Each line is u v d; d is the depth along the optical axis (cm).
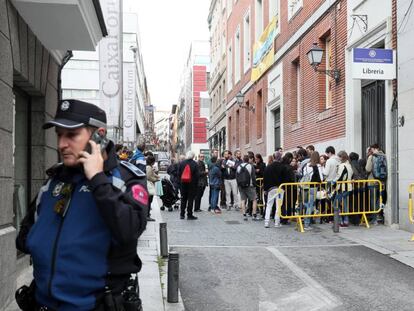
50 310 232
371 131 1205
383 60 1029
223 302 583
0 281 508
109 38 1636
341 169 1098
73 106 236
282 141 1938
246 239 998
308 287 640
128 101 2816
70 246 227
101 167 230
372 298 589
